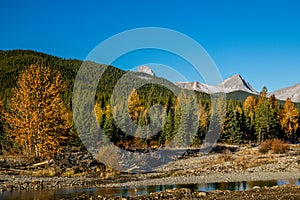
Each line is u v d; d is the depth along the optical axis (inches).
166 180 1165.7
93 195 830.5
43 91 1453.0
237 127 2726.4
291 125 3240.7
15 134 1446.9
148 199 749.9
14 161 1432.1
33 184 997.8
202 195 796.6
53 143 1417.3
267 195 754.8
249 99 4003.4
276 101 3555.6
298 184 1034.1
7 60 5556.1
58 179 1122.7
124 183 1087.6
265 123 2942.9
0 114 1850.4
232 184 1062.4
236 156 1937.7
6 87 4505.4
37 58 5644.7
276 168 1437.0
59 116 1472.7
